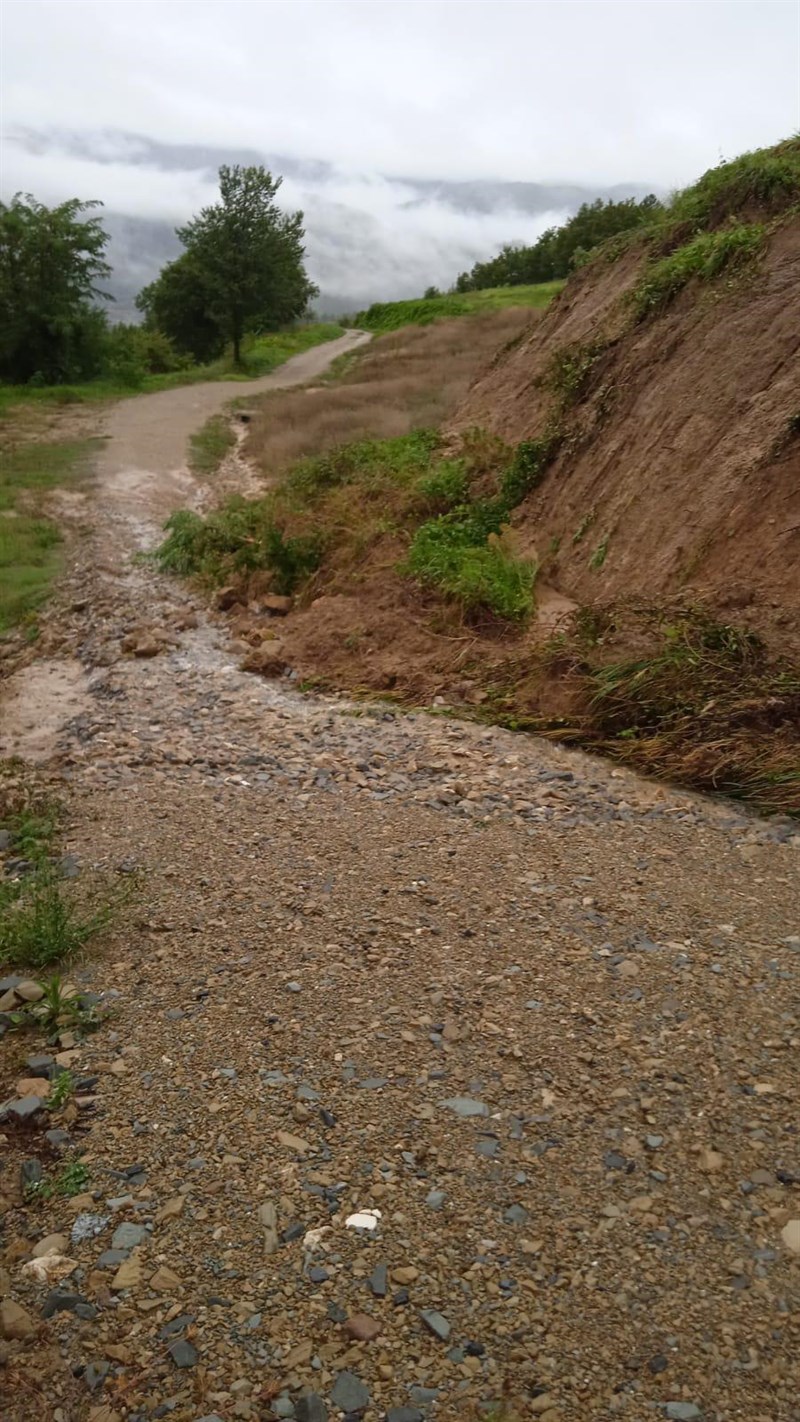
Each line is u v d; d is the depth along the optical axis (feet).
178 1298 8.57
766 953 12.80
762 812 17.21
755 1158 9.58
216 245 117.50
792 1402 7.36
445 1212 9.23
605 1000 12.12
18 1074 11.80
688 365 29.71
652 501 27.66
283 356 130.11
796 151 34.55
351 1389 7.69
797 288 27.99
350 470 43.73
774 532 23.67
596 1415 7.38
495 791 18.66
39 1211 9.69
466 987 12.56
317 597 32.53
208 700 26.08
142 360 124.36
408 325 135.95
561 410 35.27
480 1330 8.09
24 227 102.37
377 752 21.21
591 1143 9.93
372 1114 10.50
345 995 12.55
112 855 17.02
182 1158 10.13
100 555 41.86
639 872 15.20
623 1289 8.36
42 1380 7.98
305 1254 8.89
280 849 16.84
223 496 53.06
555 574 30.07
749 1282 8.33
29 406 87.10
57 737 25.20
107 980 13.41
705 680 20.38
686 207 38.60
